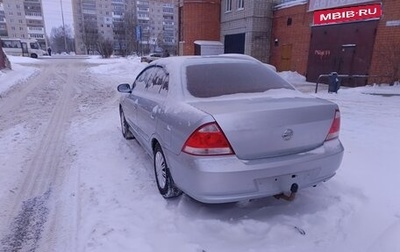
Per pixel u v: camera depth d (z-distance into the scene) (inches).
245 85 125.3
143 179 147.7
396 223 104.7
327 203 122.6
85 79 651.5
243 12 780.6
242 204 122.6
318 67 608.4
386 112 283.7
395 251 90.9
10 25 3100.4
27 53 1579.7
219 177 94.4
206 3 889.5
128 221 112.3
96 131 238.5
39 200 132.8
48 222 116.5
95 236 103.8
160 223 111.0
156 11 3464.6
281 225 109.3
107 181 146.4
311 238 102.7
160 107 125.2
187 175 100.6
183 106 109.6
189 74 128.0
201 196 98.4
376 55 488.4
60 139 221.1
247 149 97.3
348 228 107.0
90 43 2637.8
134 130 178.5
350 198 125.7
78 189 139.6
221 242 100.8
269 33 767.1
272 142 99.6
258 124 97.0
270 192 101.1
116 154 183.0
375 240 99.0
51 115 304.2
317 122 106.3
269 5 748.0
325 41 586.6
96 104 365.7
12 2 3056.1
